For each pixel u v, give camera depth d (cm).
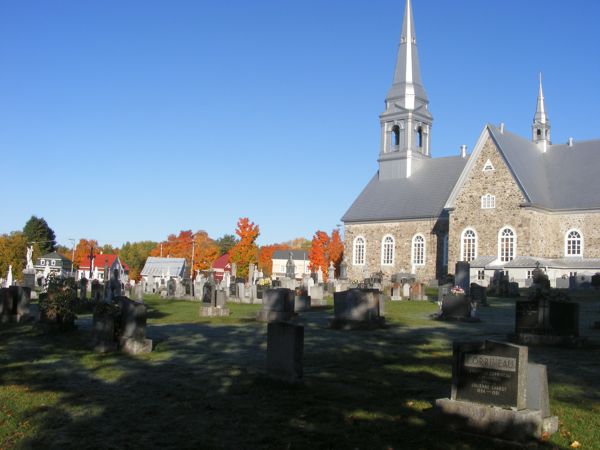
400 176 7788
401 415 1048
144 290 5716
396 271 7281
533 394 959
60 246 15650
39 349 1773
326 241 10775
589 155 6438
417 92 7919
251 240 9650
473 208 6316
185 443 907
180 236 13325
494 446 898
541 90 7062
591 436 952
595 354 1739
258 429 974
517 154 6394
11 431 951
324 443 909
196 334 2122
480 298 3744
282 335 1280
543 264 5684
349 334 2153
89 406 1101
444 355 1675
